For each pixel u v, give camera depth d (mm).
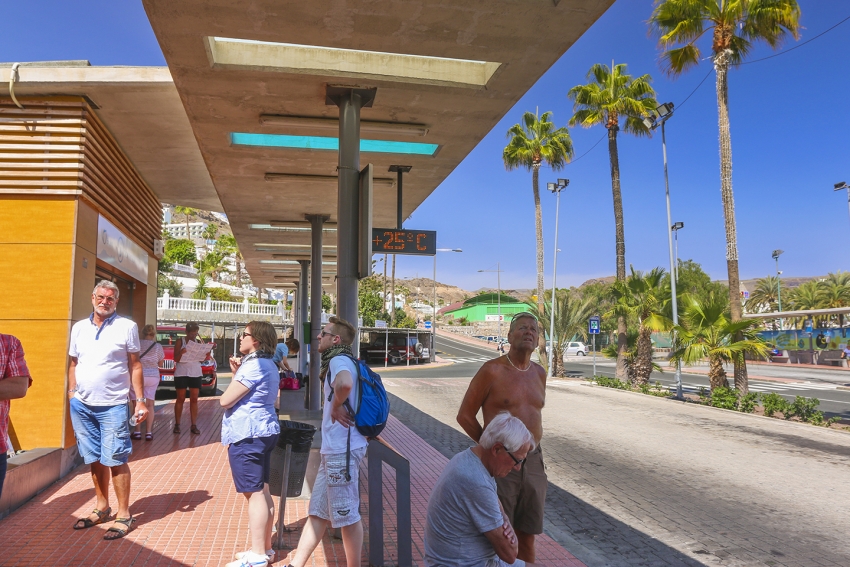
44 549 4453
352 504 4016
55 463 6367
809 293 56875
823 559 5371
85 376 4852
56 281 6859
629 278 22078
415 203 11703
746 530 6148
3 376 3396
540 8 5094
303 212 12578
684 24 18141
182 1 4910
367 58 6465
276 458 4789
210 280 83750
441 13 5141
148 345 9047
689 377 32062
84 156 7199
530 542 3869
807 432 12609
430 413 14992
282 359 11016
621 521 6383
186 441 8930
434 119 7578
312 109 7254
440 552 2803
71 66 7137
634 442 11016
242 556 4211
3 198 6867
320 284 12898
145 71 7062
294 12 5090
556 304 29969
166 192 12023
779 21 17203
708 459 9641
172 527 5023
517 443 2781
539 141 35031
